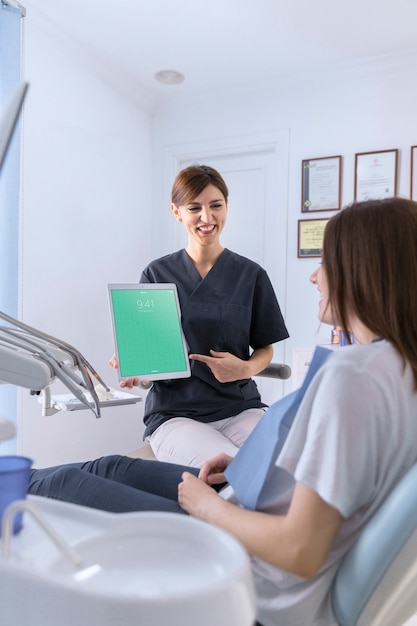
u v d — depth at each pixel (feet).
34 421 8.06
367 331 2.53
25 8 7.40
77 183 8.97
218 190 6.23
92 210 9.39
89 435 9.33
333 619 2.34
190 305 6.24
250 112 10.38
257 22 8.01
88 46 8.74
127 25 8.12
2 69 6.80
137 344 5.32
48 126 8.25
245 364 5.78
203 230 6.22
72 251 8.89
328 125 9.76
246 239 10.71
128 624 1.31
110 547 1.71
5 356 2.31
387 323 2.34
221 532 1.69
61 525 1.83
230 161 10.79
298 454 2.29
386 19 7.91
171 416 5.74
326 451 2.08
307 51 8.93
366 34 8.35
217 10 7.69
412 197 9.14
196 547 1.70
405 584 2.25
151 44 8.70
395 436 2.20
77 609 1.37
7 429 2.63
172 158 11.10
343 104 9.63
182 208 6.28
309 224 9.89
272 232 10.42
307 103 9.91
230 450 4.94
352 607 2.16
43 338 2.82
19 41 7.00
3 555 1.57
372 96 9.40
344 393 2.11
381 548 2.06
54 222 8.45
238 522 2.33
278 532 2.13
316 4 7.52
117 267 10.16
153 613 1.31
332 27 8.16
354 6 7.57
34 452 8.08
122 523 1.80
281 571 2.37
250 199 10.66
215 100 10.62
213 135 10.72
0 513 1.77
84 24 8.09
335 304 2.57
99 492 2.99
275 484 2.51
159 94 10.68
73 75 8.78
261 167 10.51
